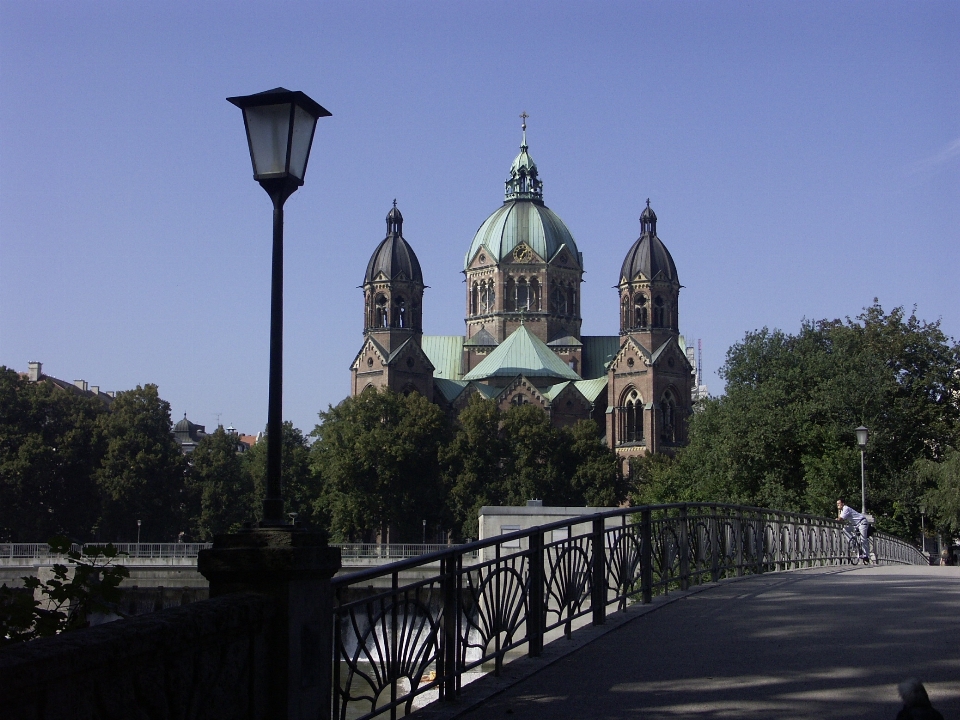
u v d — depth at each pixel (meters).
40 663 6.10
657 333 136.88
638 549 18.30
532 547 13.80
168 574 85.38
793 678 11.80
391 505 117.38
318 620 9.08
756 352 69.00
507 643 12.90
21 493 109.81
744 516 25.88
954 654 12.95
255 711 8.38
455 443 119.00
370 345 137.75
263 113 10.00
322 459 121.75
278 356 9.90
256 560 8.62
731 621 15.94
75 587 9.34
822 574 25.00
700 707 10.67
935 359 70.12
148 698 7.11
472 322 147.00
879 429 63.41
